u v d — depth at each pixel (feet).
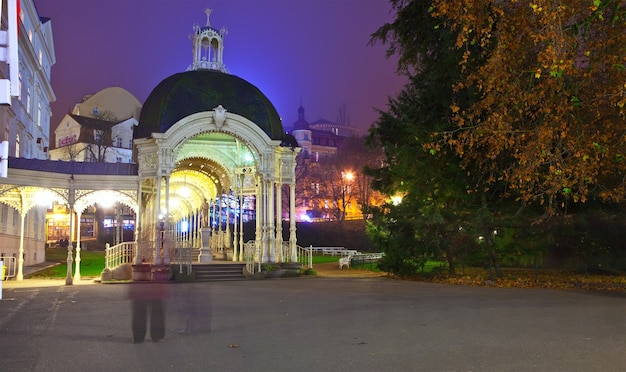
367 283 72.74
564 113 50.62
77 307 45.24
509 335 31.30
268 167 87.86
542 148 50.39
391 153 77.56
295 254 92.53
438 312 41.60
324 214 257.75
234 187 100.94
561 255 84.79
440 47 75.61
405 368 23.29
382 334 31.81
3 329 33.76
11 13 15.31
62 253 160.56
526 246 75.36
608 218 71.82
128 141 282.97
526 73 54.34
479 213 71.15
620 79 49.62
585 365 23.77
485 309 43.45
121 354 26.25
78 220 80.33
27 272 96.02
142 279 78.38
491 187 74.13
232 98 89.20
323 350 27.14
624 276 76.59
